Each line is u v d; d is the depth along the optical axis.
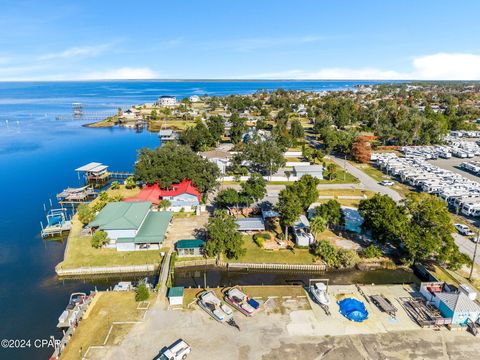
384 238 64.81
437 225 60.31
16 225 81.81
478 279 57.56
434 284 54.06
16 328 49.03
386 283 59.62
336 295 54.16
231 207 85.00
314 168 113.31
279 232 73.81
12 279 60.94
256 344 43.50
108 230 67.19
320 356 41.72
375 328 46.72
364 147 130.75
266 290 55.34
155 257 64.88
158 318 48.25
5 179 116.88
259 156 111.31
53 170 128.25
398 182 108.69
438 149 148.75
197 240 67.44
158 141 183.50
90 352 42.16
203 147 146.50
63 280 61.06
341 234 73.00
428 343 44.12
